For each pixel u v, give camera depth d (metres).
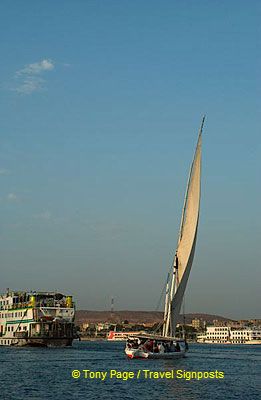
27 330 128.75
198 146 93.25
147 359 98.62
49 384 64.25
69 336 128.88
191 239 93.25
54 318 127.62
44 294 130.00
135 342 101.31
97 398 55.34
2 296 141.38
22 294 136.75
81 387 62.12
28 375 72.94
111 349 161.50
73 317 129.50
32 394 57.00
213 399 56.22
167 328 96.62
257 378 75.56
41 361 94.19
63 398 54.88
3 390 59.41
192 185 93.56
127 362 92.69
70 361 94.62
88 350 145.00
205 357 126.25
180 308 97.06
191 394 58.88
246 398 57.00
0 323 140.25
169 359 99.75
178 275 95.56
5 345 134.38
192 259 94.81
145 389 61.47
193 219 93.06
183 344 105.19
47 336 127.12
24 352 116.44
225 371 85.06
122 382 66.62
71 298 130.88
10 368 81.62
